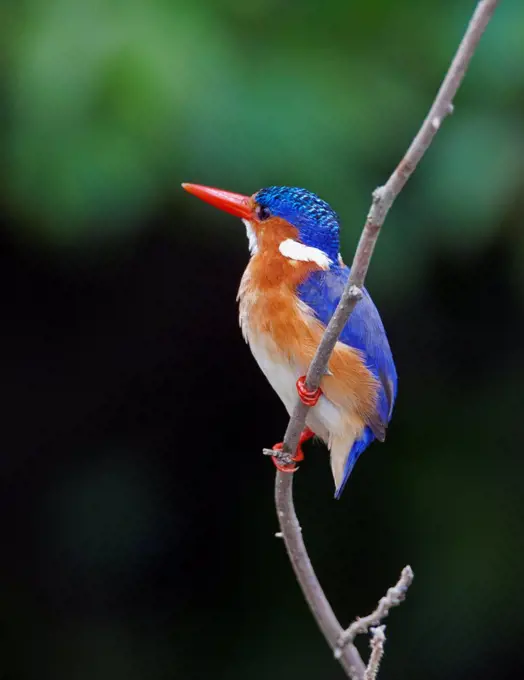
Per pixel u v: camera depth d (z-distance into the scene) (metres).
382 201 4.34
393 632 10.92
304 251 6.47
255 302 6.42
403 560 10.91
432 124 4.12
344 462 6.54
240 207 6.78
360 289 4.68
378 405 6.45
